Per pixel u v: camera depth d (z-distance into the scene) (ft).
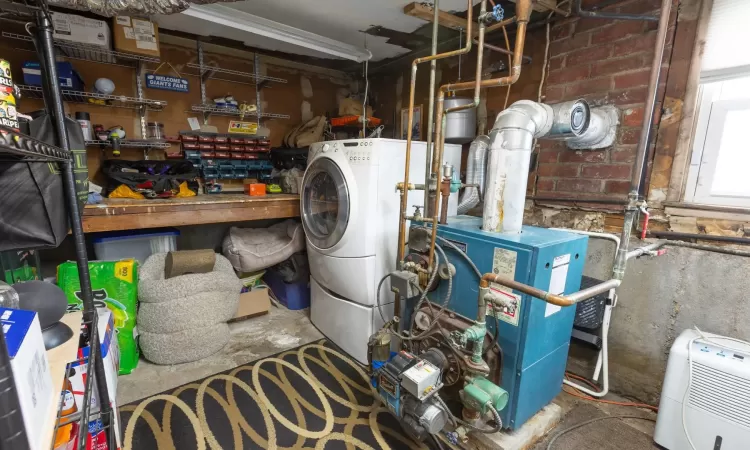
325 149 6.91
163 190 7.95
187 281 6.51
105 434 3.78
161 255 7.37
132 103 8.59
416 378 4.05
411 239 5.52
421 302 5.27
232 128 10.11
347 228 6.30
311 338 7.70
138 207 6.57
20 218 3.03
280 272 9.36
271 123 10.93
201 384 6.00
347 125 10.68
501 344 4.67
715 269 4.99
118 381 6.02
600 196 6.12
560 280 4.75
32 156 2.25
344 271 6.58
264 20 7.23
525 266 4.31
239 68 10.13
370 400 5.74
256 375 6.31
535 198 7.00
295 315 8.87
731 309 4.89
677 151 5.33
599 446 4.89
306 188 7.57
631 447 4.88
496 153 4.86
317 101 11.82
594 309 5.83
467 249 4.98
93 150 8.20
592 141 5.96
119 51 7.41
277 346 7.34
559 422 5.33
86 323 3.35
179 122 9.34
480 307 4.27
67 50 7.18
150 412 5.29
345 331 7.00
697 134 5.20
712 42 4.89
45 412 1.91
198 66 9.05
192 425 5.07
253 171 10.37
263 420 5.22
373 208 6.15
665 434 4.78
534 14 6.68
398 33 8.38
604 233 6.02
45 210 3.11
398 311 6.11
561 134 5.30
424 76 10.00
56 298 2.82
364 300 6.48
